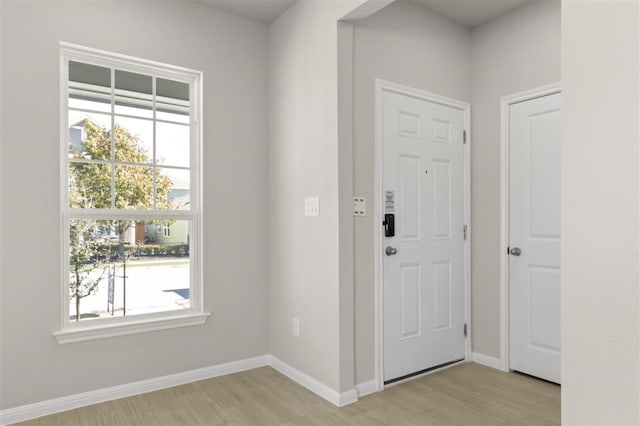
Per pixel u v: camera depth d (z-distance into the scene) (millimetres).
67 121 2568
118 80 2764
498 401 2617
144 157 2848
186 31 2951
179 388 2830
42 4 2432
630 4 957
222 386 2867
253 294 3244
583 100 1034
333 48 2656
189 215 3008
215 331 3057
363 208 2766
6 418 2311
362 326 2742
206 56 3035
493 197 3248
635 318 946
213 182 3061
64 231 2537
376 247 2820
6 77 2320
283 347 3152
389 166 2920
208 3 3012
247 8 3090
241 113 3197
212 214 3055
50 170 2449
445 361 3223
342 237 2625
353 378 2662
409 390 2797
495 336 3230
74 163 2594
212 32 3070
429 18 3168
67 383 2500
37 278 2410
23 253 2369
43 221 2428
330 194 2676
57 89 2475
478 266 3359
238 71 3188
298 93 2992
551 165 2893
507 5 3066
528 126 3027
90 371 2576
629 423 957
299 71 2980
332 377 2641
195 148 3043
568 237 1063
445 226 3240
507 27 3164
